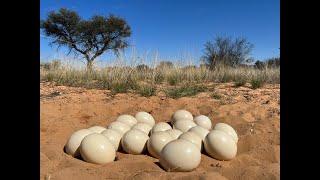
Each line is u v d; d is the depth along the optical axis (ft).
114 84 34.91
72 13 84.69
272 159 15.46
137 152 16.11
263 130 20.01
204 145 15.84
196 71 43.98
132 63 39.91
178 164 13.48
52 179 12.51
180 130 17.56
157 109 25.22
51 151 15.71
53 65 45.39
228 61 63.62
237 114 23.56
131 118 19.29
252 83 37.27
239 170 13.38
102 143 14.64
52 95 30.96
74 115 24.14
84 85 37.63
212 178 12.06
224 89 34.71
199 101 27.20
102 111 25.16
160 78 40.32
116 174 13.01
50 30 85.46
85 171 13.21
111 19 84.23
